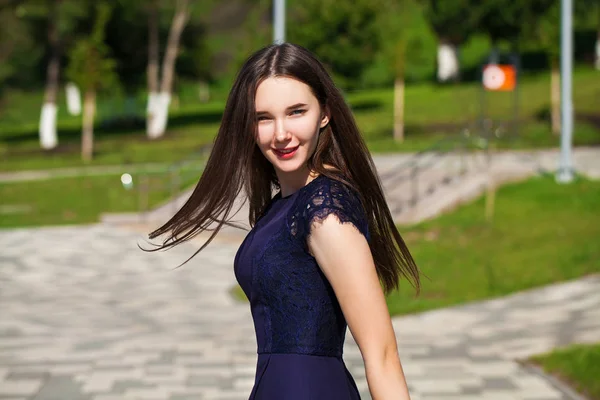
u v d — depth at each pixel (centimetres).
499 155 2686
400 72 3600
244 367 891
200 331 1080
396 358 254
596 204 1864
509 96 4162
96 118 5847
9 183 3194
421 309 1159
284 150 271
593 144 3070
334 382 268
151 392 798
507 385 794
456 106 4144
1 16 4988
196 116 5338
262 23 5531
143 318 1172
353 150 279
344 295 254
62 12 4612
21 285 1455
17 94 6850
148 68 5550
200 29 5778
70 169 3597
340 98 279
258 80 272
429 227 1789
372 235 286
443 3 4953
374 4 4272
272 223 274
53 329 1105
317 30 4250
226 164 282
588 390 758
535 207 1883
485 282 1302
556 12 3438
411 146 3281
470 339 989
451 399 750
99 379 850
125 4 4978
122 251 1816
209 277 1499
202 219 292
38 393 802
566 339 958
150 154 3906
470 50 5950
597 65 4906
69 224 2295
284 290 266
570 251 1466
